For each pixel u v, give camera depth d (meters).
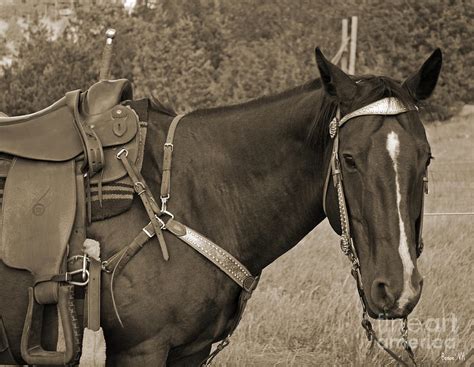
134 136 2.94
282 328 5.36
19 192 2.90
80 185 2.89
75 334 2.85
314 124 2.85
